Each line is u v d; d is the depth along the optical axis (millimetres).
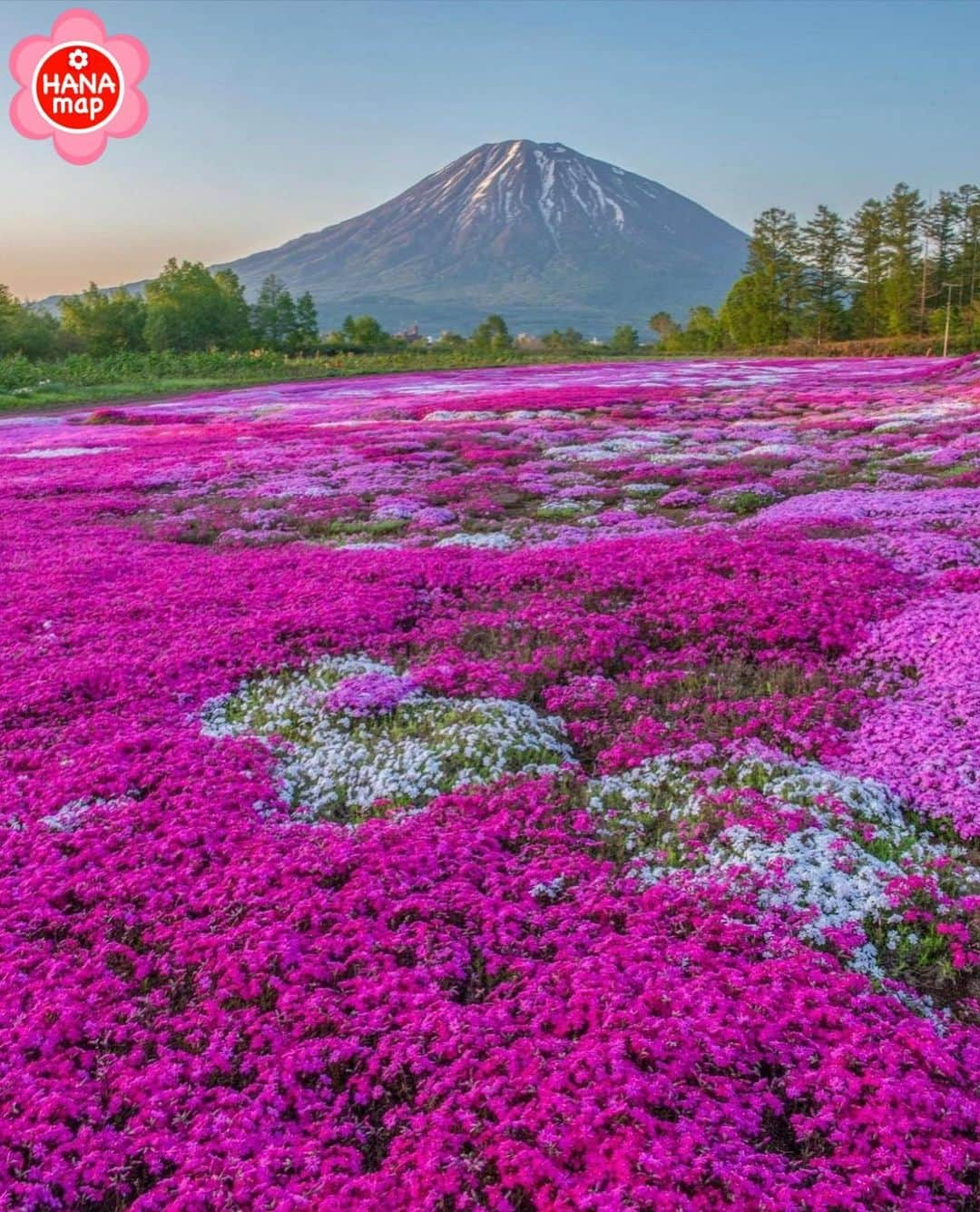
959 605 13219
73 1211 5168
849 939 6961
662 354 114875
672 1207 4730
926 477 23016
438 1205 4965
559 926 7266
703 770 9773
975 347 90625
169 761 10172
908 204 109812
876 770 9383
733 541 17062
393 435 35562
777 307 123125
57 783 9594
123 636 14164
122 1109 5766
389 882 7820
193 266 123688
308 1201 4918
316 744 10766
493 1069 5742
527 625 14320
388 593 15805
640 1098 5453
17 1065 6043
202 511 23922
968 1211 4891
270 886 7887
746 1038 5949
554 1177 4941
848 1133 5266
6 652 13578
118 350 102375
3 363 71500
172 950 7156
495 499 24109
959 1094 5457
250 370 82500
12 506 24922
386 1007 6402
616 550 17422
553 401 45312
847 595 14023
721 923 7223
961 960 6707
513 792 9328
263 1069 5934
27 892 7812
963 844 8383
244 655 13320
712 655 13031
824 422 34312
